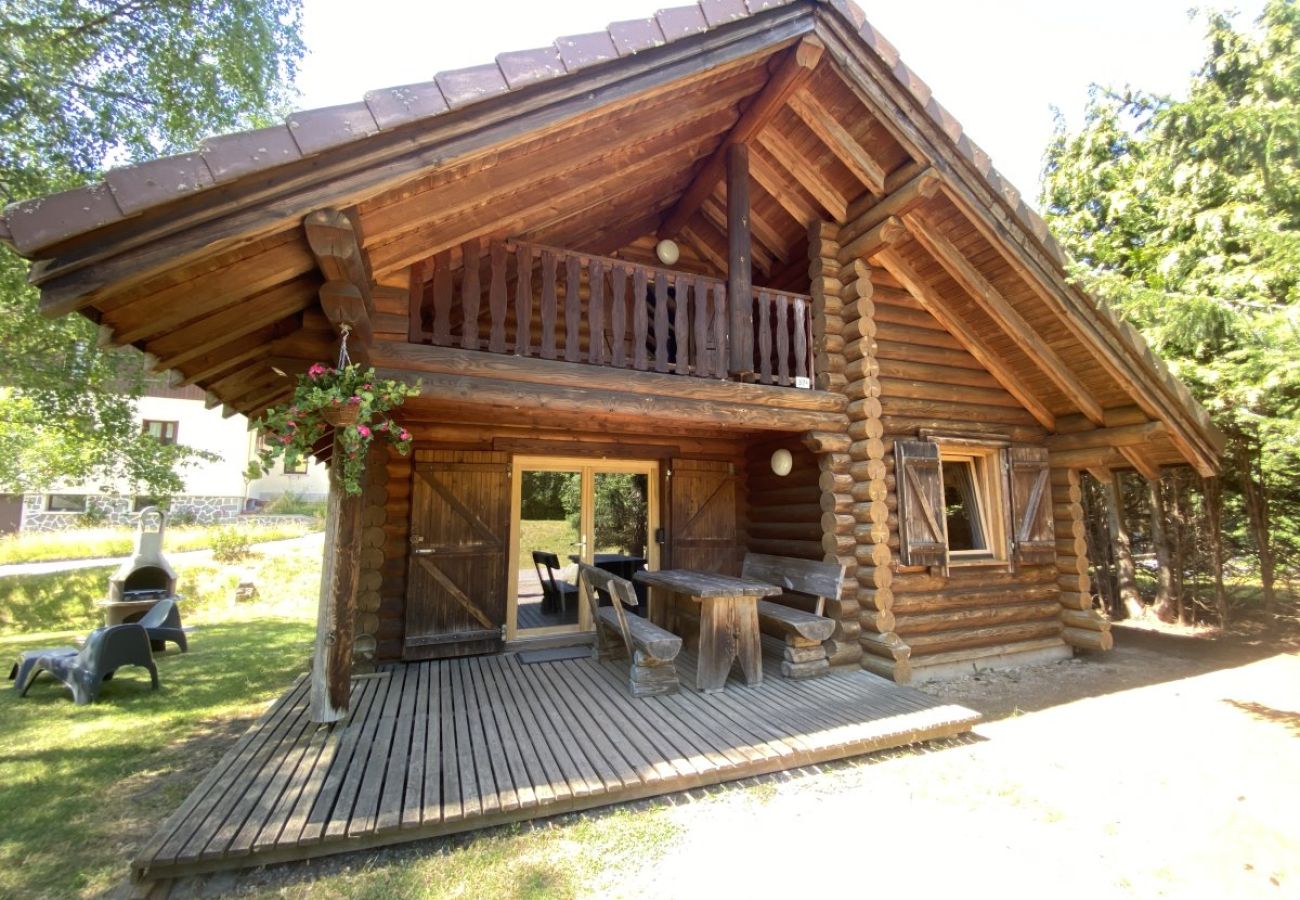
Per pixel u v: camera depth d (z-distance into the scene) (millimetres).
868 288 5555
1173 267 6094
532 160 3791
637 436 6574
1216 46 6898
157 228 2287
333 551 3725
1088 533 9453
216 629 8445
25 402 6461
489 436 5867
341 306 3059
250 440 19344
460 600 5477
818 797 3174
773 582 5867
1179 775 3508
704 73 3838
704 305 5047
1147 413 5570
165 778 3543
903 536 5441
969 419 6090
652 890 2398
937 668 5562
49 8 5453
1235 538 8453
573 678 4809
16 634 8594
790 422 5207
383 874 2465
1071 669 5910
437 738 3518
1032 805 3129
